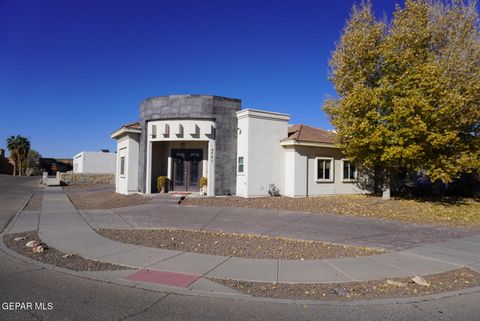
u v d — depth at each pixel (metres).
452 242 9.91
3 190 28.48
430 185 26.27
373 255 8.24
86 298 5.32
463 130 17.98
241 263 7.32
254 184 20.31
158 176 22.20
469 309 5.21
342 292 5.79
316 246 9.12
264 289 5.89
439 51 19.06
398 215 14.74
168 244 9.02
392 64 17.12
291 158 21.12
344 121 18.09
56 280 6.14
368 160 17.91
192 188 21.88
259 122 20.67
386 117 16.38
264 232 10.86
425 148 16.47
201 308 5.05
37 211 15.26
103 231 10.70
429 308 5.22
